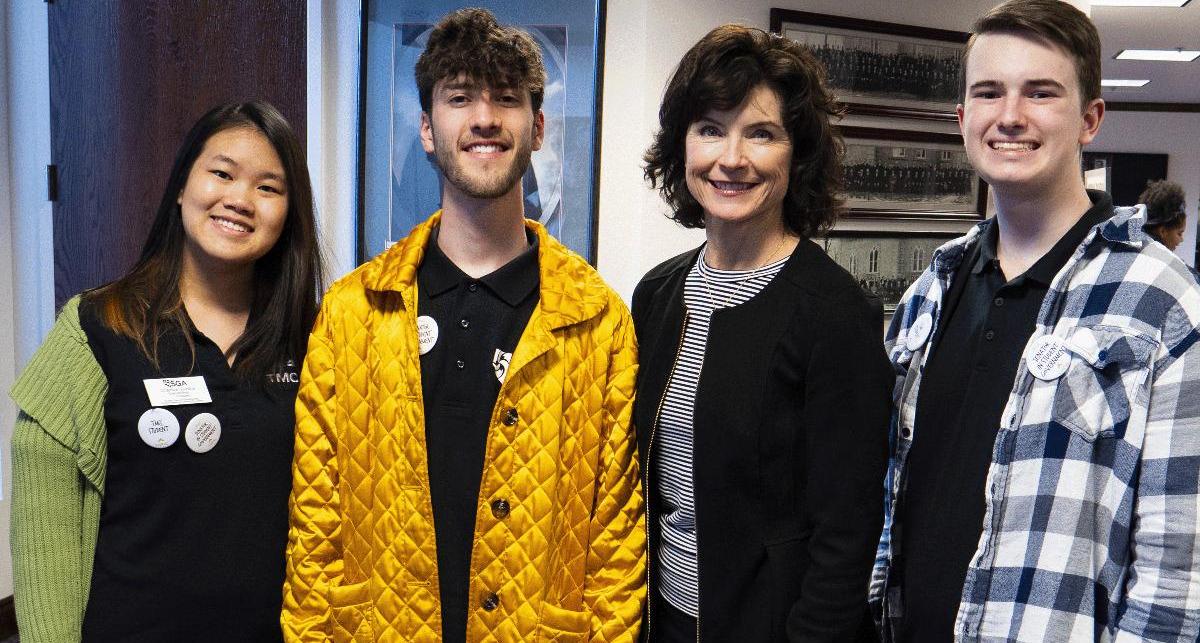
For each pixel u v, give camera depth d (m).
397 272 1.41
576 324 1.44
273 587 1.46
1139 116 10.58
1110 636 1.22
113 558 1.38
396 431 1.37
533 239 1.56
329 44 3.03
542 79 1.45
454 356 1.40
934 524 1.40
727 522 1.35
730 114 1.34
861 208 3.21
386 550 1.37
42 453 1.34
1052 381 1.27
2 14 3.04
